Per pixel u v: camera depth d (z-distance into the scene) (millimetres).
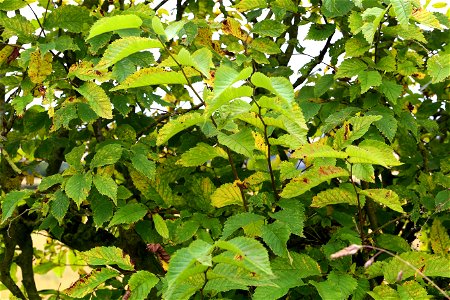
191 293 1645
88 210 2717
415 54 2457
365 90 2143
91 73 2133
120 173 2805
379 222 2656
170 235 2236
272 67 2809
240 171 2447
